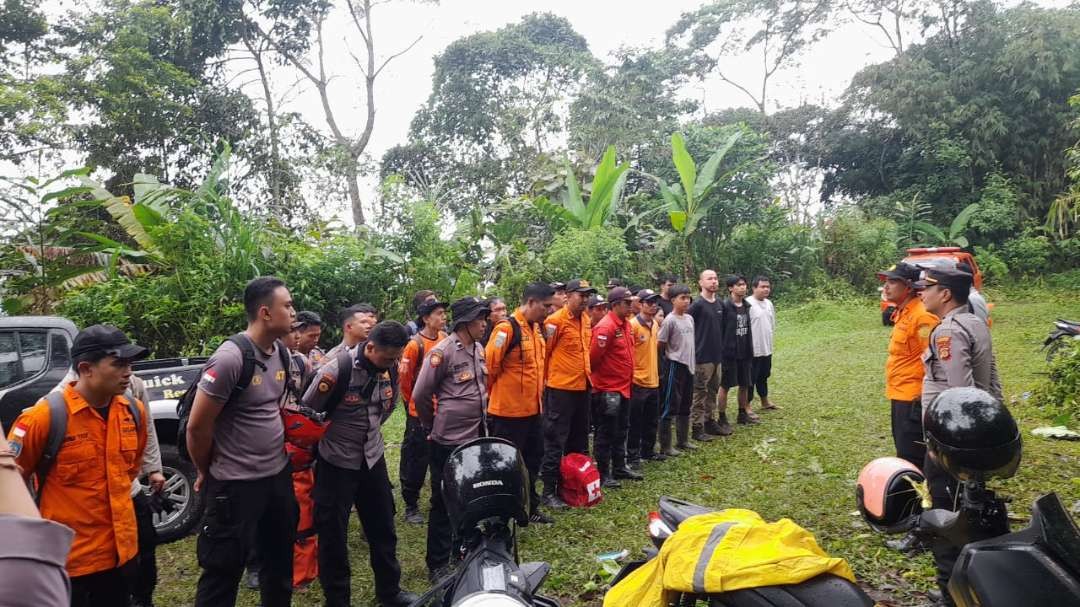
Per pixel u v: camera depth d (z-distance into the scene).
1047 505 1.86
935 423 2.22
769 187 21.22
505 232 14.76
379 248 11.30
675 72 32.53
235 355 3.27
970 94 22.91
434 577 4.39
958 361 3.98
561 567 4.46
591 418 7.06
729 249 19.92
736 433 7.88
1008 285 20.36
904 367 4.70
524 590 2.25
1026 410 7.47
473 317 4.62
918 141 23.64
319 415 3.65
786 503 5.34
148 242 10.12
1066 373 7.12
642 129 25.62
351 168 21.39
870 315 17.30
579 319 5.89
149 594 3.74
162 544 5.25
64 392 2.94
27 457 2.83
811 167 28.75
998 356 10.88
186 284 9.56
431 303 5.67
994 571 1.81
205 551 3.25
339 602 3.83
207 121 21.05
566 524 5.28
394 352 3.89
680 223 17.08
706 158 20.75
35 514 1.02
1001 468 2.14
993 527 2.26
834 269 21.00
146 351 3.00
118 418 3.05
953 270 4.12
